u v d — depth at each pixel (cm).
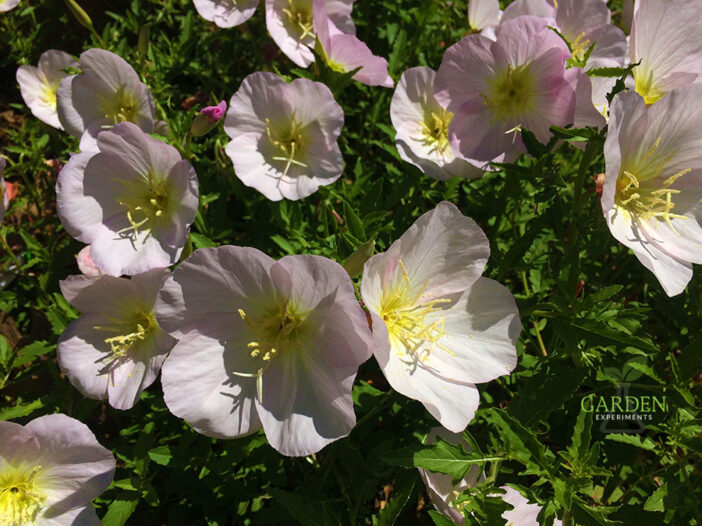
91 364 22
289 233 26
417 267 19
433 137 27
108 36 36
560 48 22
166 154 21
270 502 24
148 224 23
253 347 18
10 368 25
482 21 32
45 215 36
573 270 21
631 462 24
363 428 25
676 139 20
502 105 24
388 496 27
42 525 20
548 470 18
